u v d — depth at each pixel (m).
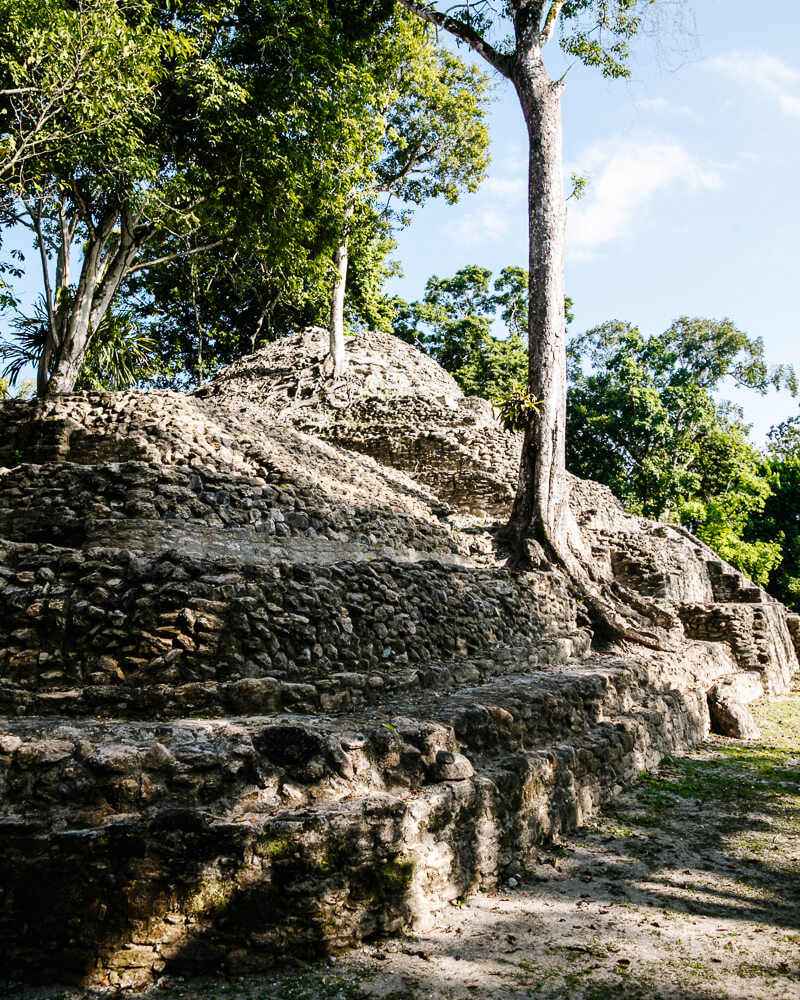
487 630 8.77
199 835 3.92
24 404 10.34
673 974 4.07
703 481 37.22
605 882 5.37
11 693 4.96
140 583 5.43
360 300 34.25
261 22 14.42
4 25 9.70
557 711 6.93
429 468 18.12
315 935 4.03
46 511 8.17
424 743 5.02
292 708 5.31
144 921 3.83
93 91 10.59
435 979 3.92
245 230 15.70
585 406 37.47
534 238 13.27
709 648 13.28
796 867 5.75
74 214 14.68
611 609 11.76
